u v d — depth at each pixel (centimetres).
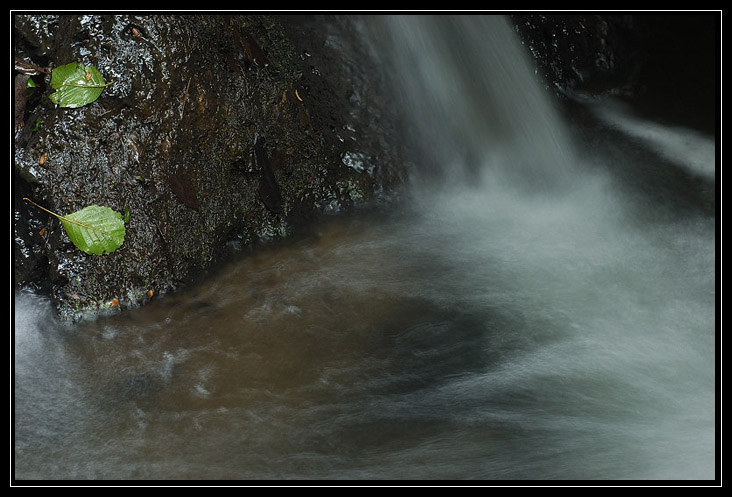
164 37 384
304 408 324
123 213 382
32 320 375
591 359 355
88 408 325
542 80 599
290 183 454
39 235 388
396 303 393
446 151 520
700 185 518
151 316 382
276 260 429
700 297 402
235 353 358
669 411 322
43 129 375
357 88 498
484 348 362
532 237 459
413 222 470
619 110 614
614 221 480
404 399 329
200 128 404
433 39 536
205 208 411
